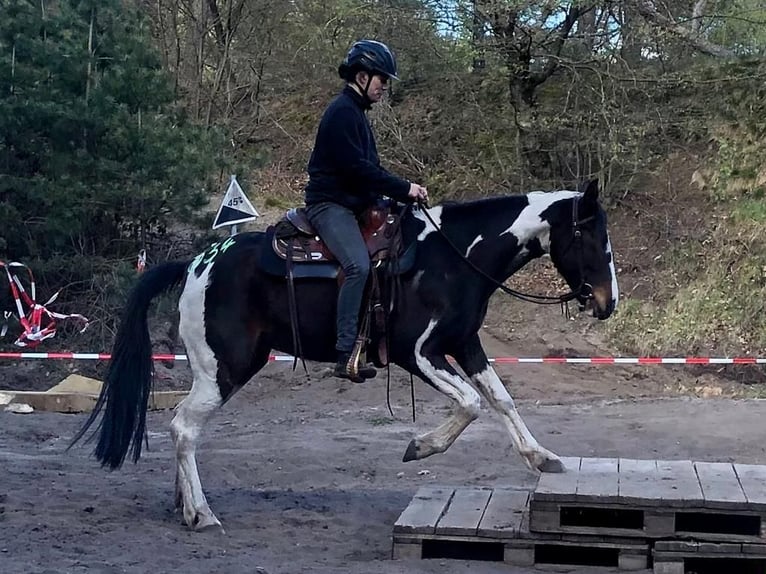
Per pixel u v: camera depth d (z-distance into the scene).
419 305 6.29
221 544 5.97
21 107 14.72
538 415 11.76
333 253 6.29
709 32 19.72
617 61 18.02
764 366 14.20
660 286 16.30
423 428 11.09
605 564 5.91
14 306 15.38
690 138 18.84
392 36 18.56
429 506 6.20
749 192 17.33
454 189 18.78
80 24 15.69
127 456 9.16
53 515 6.46
